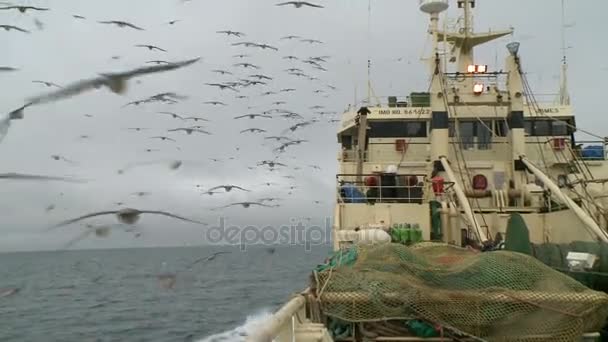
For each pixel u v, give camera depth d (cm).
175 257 12975
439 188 1611
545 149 1947
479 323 750
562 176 1819
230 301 4888
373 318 774
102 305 5056
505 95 1834
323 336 691
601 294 739
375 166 1956
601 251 956
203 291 5744
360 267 862
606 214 1359
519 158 1761
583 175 1619
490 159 1867
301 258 12800
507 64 1842
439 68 1778
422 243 1214
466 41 2191
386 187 1638
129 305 4981
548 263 1088
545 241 1575
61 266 12762
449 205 1622
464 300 754
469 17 2184
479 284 786
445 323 760
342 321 810
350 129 2128
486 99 1839
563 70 2383
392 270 842
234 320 3794
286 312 593
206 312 4297
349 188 1659
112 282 7262
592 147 1867
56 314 4609
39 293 6178
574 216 1392
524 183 1753
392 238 1475
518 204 1731
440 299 760
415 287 770
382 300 770
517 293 744
